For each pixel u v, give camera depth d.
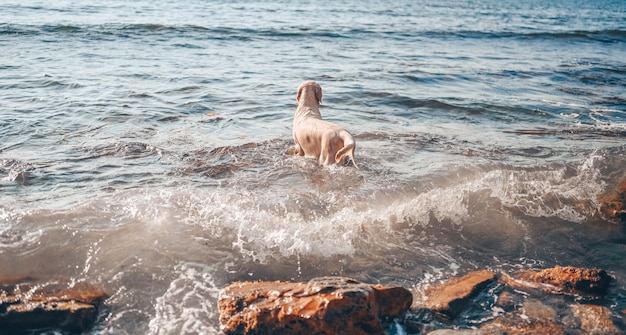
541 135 10.53
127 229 5.88
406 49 22.80
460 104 12.79
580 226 6.88
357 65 17.94
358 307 4.34
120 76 14.38
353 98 13.00
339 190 7.28
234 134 9.89
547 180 7.88
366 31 28.25
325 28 28.39
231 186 7.33
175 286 5.14
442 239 6.38
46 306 4.50
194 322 4.67
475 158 8.84
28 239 5.52
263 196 6.94
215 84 14.01
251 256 5.69
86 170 7.75
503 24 40.12
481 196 7.32
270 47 21.27
